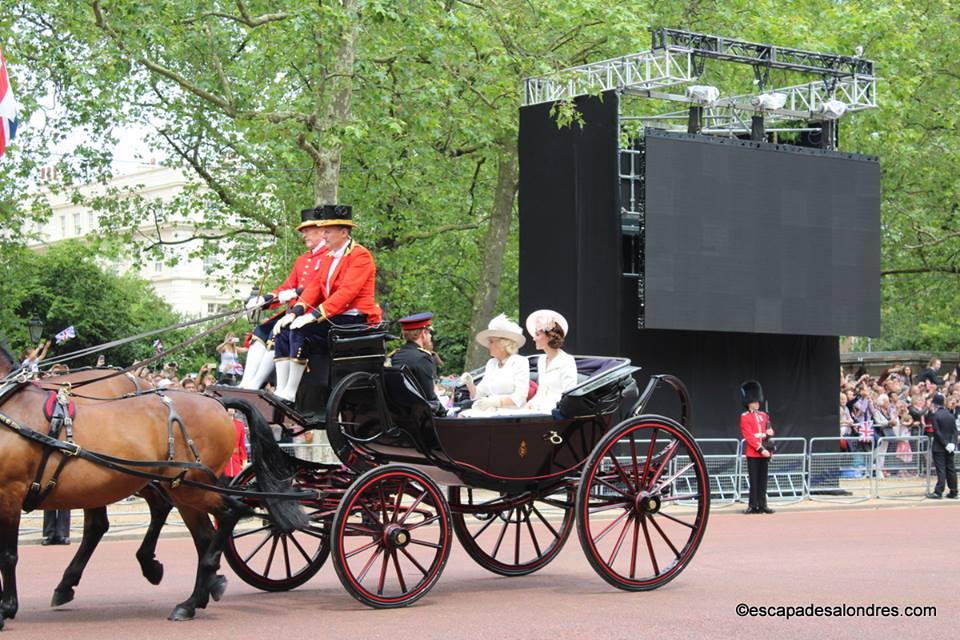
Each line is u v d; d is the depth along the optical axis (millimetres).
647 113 28531
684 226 21984
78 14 22094
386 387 10820
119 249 31719
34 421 9680
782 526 18766
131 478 10039
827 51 28312
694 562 13977
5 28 23781
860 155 24078
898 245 35938
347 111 21750
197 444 10406
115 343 10227
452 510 11766
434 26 21406
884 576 12719
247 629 9383
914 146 33688
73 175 29125
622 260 22125
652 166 21781
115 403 10148
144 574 11047
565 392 11641
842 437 24438
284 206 28234
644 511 11828
